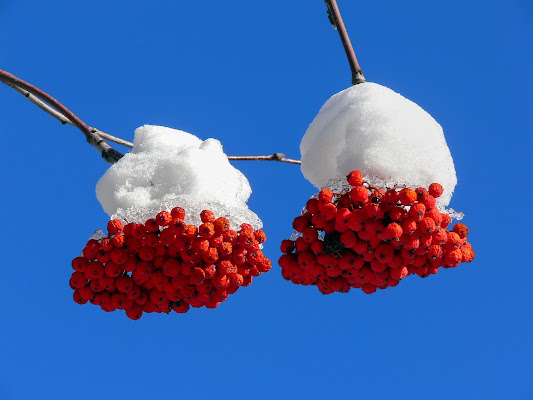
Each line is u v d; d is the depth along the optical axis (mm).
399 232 994
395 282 1030
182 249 1014
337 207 1018
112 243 1021
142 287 1036
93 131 1104
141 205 1036
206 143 1069
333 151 1046
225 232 1023
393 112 1030
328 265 1020
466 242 1050
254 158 1164
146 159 1051
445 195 1038
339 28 1101
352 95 1050
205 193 1039
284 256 1042
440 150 1033
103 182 1055
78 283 1033
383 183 1015
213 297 1041
